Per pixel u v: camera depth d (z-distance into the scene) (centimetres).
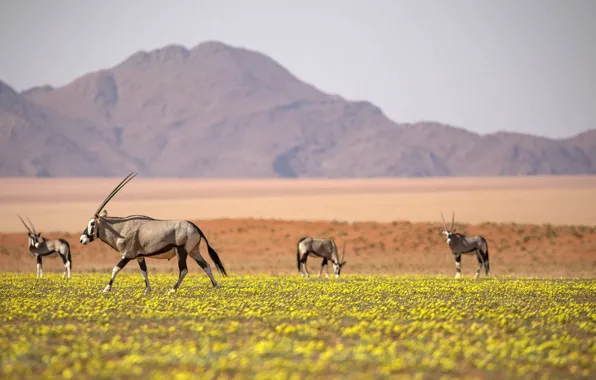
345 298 9706
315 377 4878
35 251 14950
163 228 10044
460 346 5903
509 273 19638
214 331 6475
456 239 16238
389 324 6944
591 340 6412
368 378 4788
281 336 6388
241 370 5038
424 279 14762
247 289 10912
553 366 5394
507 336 6481
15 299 9250
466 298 9881
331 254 16375
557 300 9788
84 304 8612
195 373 4972
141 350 5706
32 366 5166
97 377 4834
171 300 9125
